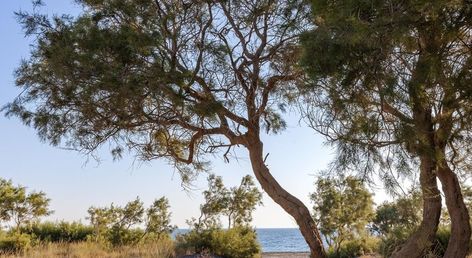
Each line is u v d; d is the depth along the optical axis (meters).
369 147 6.99
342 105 6.71
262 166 10.34
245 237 21.02
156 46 8.14
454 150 8.09
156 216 24.78
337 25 5.88
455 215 9.06
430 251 10.26
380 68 6.14
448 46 6.43
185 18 9.40
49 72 8.72
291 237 114.94
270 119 10.71
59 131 9.59
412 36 6.07
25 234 21.22
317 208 19.75
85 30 8.30
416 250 9.15
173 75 8.33
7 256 17.86
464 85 6.34
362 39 5.73
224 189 22.83
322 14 6.28
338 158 7.13
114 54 8.03
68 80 8.46
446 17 6.00
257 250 21.20
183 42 9.22
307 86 7.02
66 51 8.02
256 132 10.25
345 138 7.00
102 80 8.04
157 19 8.68
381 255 14.74
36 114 9.43
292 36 9.23
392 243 14.02
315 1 6.15
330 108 7.02
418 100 6.47
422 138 6.84
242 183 23.14
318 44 6.01
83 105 8.85
